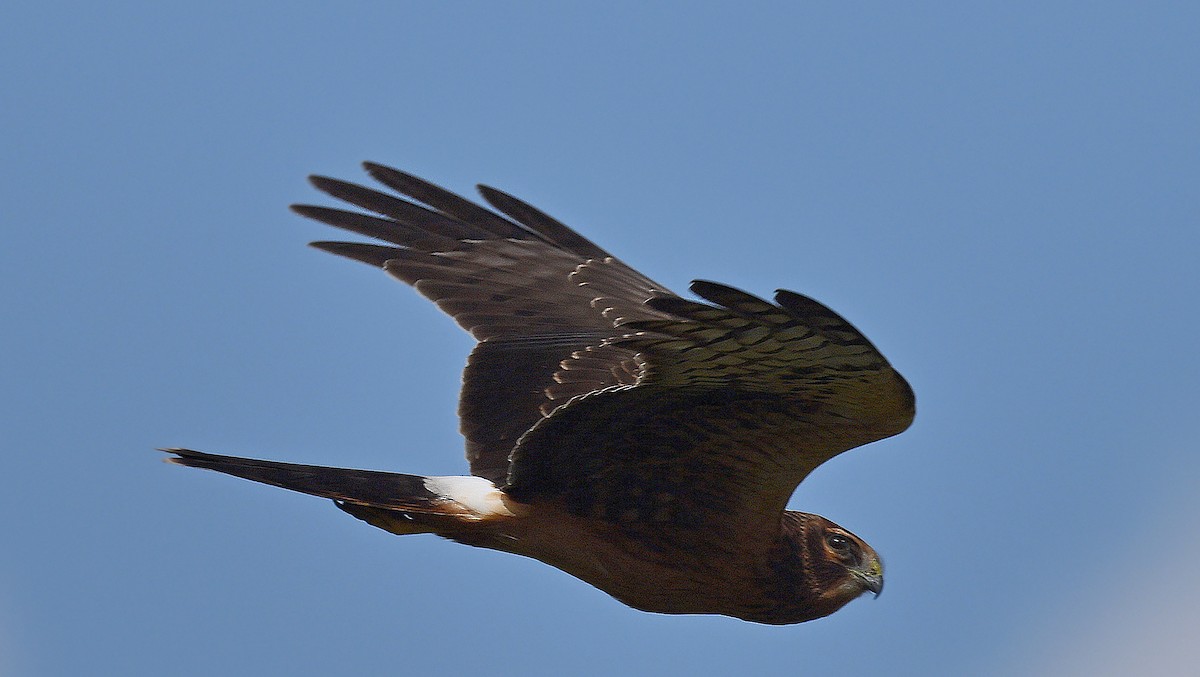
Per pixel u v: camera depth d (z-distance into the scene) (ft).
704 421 35.55
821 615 42.50
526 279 45.14
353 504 38.47
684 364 32.78
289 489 36.52
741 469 36.73
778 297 28.81
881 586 43.39
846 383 32.17
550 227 46.26
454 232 45.75
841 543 43.09
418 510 37.63
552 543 38.78
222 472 35.86
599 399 35.70
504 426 42.42
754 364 32.22
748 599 40.55
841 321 29.48
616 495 37.91
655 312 44.34
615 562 39.09
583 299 44.78
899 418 33.19
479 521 38.11
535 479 38.04
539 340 43.75
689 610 40.65
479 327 44.27
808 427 34.55
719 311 30.04
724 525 38.37
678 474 37.32
